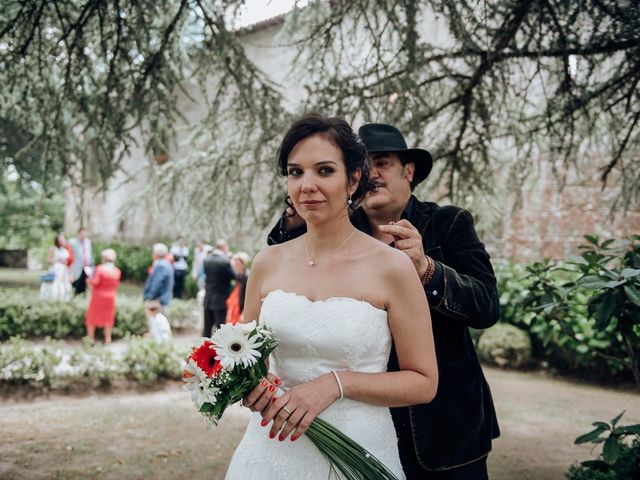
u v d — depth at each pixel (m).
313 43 4.76
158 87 4.36
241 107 4.97
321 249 1.65
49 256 11.55
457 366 2.02
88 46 4.38
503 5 3.78
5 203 18.97
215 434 5.05
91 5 3.94
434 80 4.89
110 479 3.98
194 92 9.47
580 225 9.63
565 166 5.05
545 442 4.96
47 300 9.77
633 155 5.29
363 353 1.51
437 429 1.96
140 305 10.03
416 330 1.55
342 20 4.43
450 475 1.97
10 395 6.02
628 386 7.04
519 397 6.52
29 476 4.00
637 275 2.40
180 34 4.36
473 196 5.67
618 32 3.94
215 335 1.46
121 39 4.00
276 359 1.61
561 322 3.03
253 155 5.51
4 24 4.16
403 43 3.89
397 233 1.79
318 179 1.51
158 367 6.69
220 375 1.42
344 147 1.54
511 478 4.13
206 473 4.14
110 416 5.53
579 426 5.45
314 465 1.53
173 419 5.48
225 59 4.45
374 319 1.52
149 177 5.83
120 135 4.32
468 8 3.69
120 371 6.57
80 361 6.45
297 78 5.27
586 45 3.81
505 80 4.56
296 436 1.42
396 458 1.64
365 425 1.54
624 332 2.61
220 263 8.10
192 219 5.93
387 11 3.82
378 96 4.62
